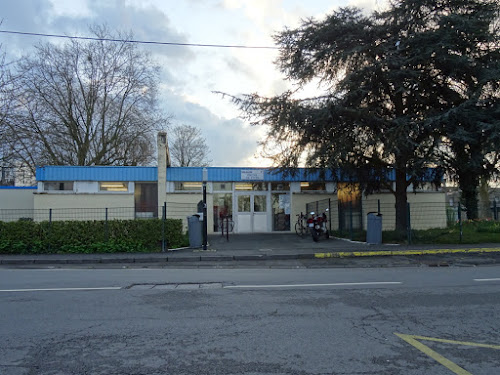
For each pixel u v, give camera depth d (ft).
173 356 14.14
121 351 14.64
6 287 27.09
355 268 37.04
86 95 103.04
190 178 68.08
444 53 44.96
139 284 28.14
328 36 50.75
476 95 43.60
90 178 65.87
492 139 42.45
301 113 48.26
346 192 67.21
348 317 18.81
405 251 44.80
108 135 105.81
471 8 47.34
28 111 92.22
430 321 18.11
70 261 42.57
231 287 26.58
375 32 48.14
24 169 100.58
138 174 67.31
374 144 47.96
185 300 22.58
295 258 43.27
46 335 16.47
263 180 69.56
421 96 49.16
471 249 45.37
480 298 22.61
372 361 13.58
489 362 13.55
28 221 48.55
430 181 54.60
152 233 48.62
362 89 46.52
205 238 48.42
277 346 15.01
